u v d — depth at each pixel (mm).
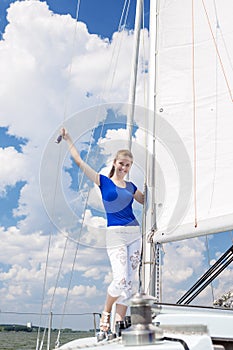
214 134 5711
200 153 5695
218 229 5281
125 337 2619
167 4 6301
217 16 6086
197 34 6125
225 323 3445
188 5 6242
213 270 5691
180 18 6234
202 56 6031
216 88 5859
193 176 5625
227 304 4941
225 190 5469
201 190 5562
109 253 4328
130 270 4289
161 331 2664
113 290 4148
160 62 6152
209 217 5418
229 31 5992
